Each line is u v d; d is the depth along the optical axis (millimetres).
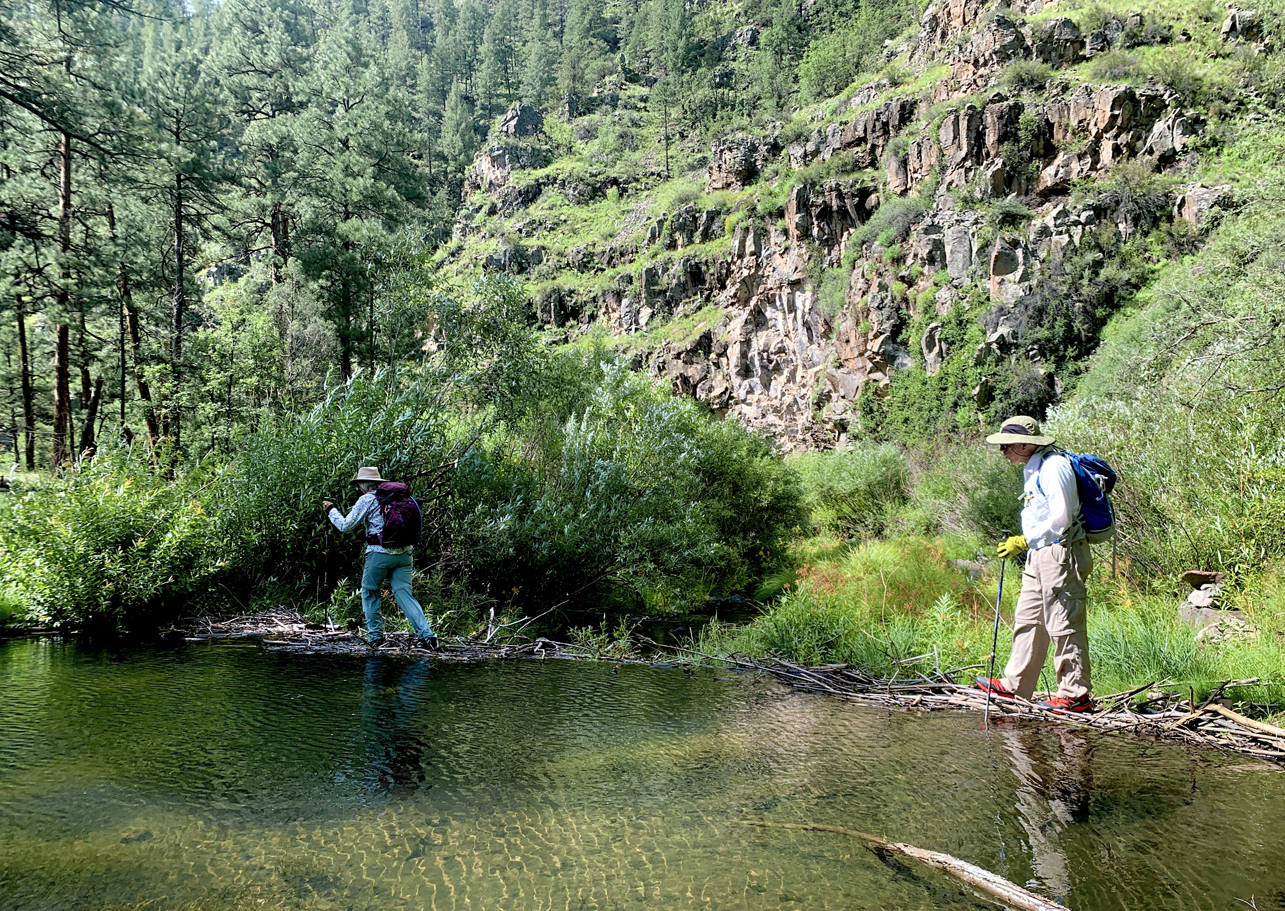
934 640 5832
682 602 9789
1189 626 5383
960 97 38125
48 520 6512
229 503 7543
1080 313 30375
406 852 2467
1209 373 8438
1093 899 2207
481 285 12836
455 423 10609
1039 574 4254
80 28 20250
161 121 23344
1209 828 2719
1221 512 6496
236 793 2953
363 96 34844
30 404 27656
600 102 110438
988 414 31594
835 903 2154
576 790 3070
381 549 6039
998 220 33625
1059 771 3346
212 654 5629
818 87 79500
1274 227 9633
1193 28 34781
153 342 24734
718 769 3357
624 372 14047
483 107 112000
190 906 2100
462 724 4000
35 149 21188
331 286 23422
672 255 58000
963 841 2605
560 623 8461
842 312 39188
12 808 2775
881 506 18016
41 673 4926
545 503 9078
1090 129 33188
